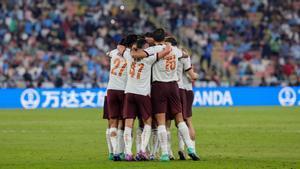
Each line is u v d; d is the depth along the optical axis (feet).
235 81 378.53
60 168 121.08
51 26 400.67
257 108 313.94
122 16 412.16
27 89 324.80
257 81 381.40
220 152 152.35
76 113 285.43
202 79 378.12
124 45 133.80
